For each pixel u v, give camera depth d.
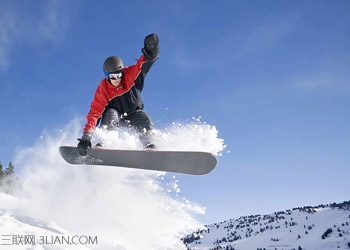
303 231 186.50
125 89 4.77
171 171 5.05
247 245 184.12
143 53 4.52
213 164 4.79
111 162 5.05
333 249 145.38
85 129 4.70
